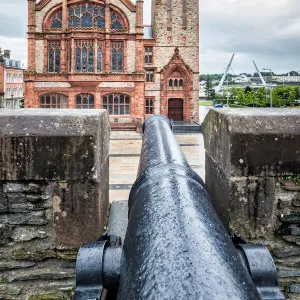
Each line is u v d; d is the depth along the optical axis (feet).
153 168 10.80
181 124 136.87
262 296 8.02
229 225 13.30
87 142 13.06
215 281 4.92
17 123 13.23
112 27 142.20
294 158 13.14
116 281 8.52
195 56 157.48
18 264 13.41
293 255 13.43
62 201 13.32
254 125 13.20
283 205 13.34
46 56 140.15
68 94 139.74
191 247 5.75
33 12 138.21
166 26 155.63
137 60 140.87
